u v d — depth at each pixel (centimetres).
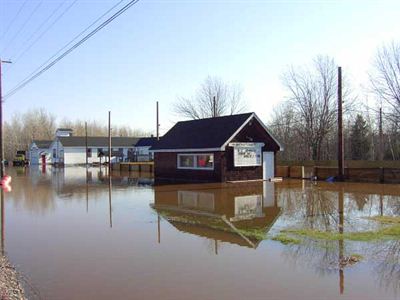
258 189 2344
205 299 683
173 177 3147
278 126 5716
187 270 838
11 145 9894
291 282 751
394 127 4828
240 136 2823
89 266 882
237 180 2808
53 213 1606
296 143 5369
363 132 5331
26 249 1043
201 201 1878
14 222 1427
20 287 760
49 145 7650
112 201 1934
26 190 2511
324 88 4647
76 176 3831
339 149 2781
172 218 1445
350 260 872
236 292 709
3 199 2078
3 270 864
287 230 1194
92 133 10694
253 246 1019
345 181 2767
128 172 4434
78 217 1503
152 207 1720
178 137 3194
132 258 937
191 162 2989
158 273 823
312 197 1955
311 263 861
